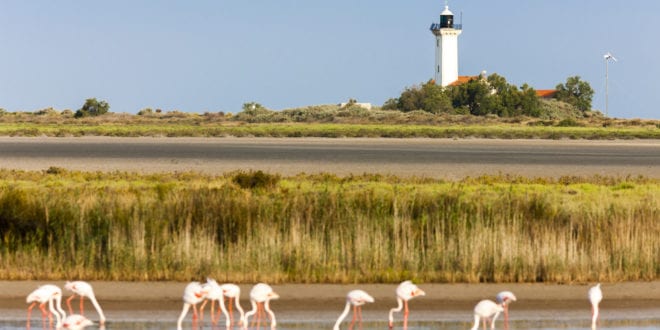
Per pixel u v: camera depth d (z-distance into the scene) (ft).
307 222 236.84
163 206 248.32
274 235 228.22
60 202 250.16
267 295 179.52
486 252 225.56
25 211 239.91
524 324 185.26
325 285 214.69
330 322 186.80
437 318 189.98
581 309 197.77
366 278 218.38
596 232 240.94
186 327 181.98
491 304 173.27
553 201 310.65
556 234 236.63
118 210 241.55
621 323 186.09
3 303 197.88
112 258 220.23
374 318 190.19
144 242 223.71
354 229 235.20
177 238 228.22
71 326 171.73
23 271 218.79
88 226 233.14
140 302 200.34
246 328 179.73
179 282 215.72
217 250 224.12
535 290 212.64
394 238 232.53
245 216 241.55
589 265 225.35
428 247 231.91
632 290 212.84
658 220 248.73
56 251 228.84
